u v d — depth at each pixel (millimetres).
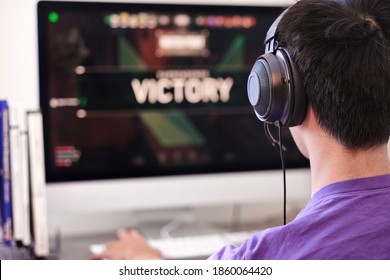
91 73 1382
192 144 1461
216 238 1402
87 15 1369
